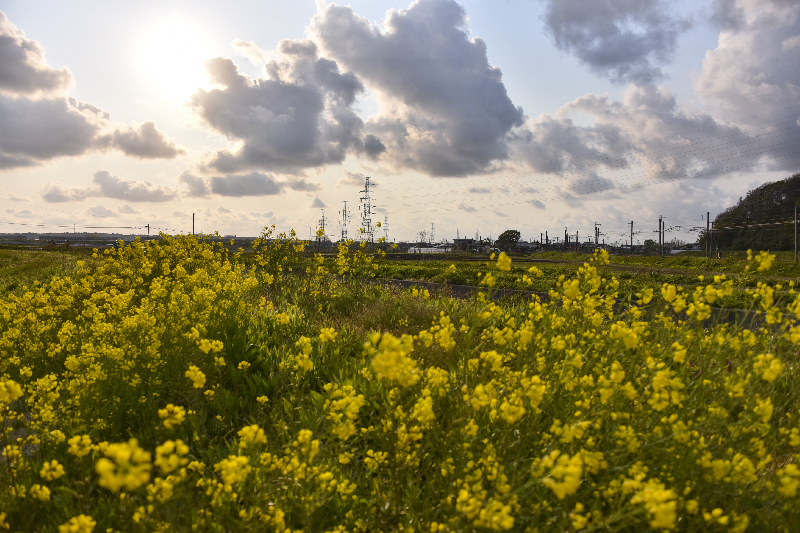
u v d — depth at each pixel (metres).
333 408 2.38
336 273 10.12
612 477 2.30
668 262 33.44
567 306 4.12
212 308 4.91
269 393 3.76
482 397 2.31
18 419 2.92
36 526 2.25
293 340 5.15
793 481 1.95
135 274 9.00
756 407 2.40
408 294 7.83
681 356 2.72
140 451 1.46
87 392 3.15
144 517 1.90
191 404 3.27
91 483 2.57
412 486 2.36
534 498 2.28
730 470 2.13
